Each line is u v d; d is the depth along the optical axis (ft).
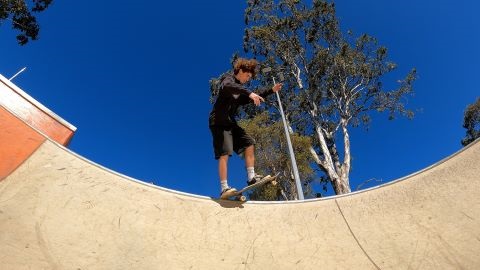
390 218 10.35
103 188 10.28
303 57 64.64
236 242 9.55
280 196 59.82
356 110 64.85
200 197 11.06
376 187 11.97
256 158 57.62
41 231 8.03
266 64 64.75
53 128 16.35
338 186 55.62
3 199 8.80
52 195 9.39
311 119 65.57
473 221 9.19
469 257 8.12
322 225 10.46
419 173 11.96
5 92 15.99
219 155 10.42
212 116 10.62
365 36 63.36
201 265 8.55
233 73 10.90
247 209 10.94
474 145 11.89
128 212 9.63
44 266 7.08
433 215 9.92
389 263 8.61
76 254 7.70
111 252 8.09
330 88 64.95
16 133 11.21
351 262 8.88
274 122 64.18
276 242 9.68
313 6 63.10
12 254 7.09
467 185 10.55
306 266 8.81
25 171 10.19
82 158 11.39
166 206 10.36
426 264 8.31
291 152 35.22
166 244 8.93
